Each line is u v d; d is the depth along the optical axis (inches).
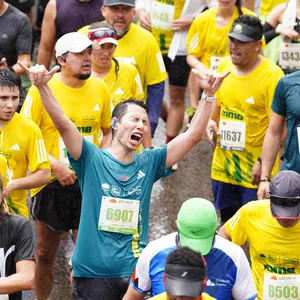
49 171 781.9
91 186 677.3
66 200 830.5
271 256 683.4
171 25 1143.0
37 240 838.5
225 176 903.1
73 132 671.1
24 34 1027.3
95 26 888.3
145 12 1177.4
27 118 783.1
